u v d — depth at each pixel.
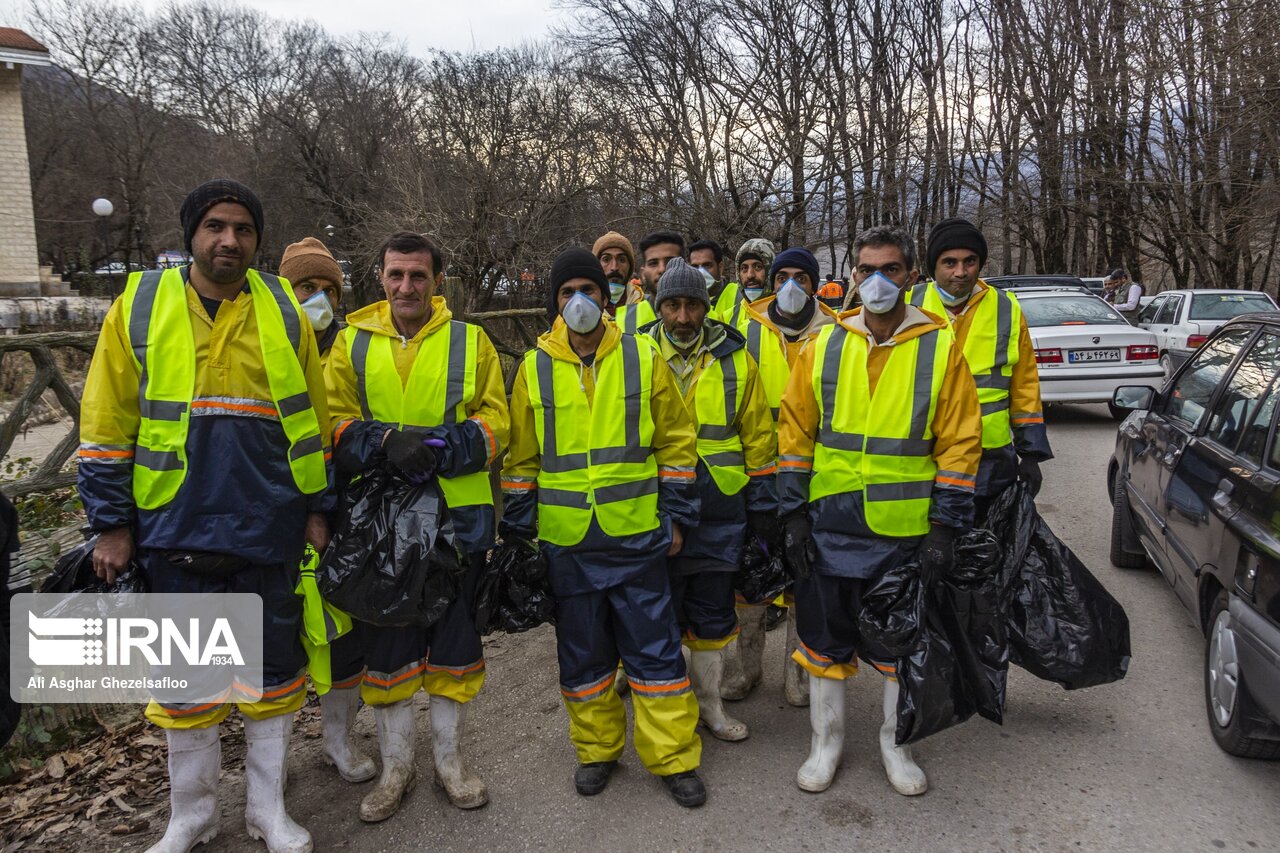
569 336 3.14
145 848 2.91
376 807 2.99
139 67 30.98
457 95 19.22
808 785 3.08
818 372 3.06
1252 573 2.97
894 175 17.34
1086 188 22.14
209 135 32.19
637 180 16.72
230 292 2.60
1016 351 3.63
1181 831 2.78
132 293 2.54
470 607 3.08
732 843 2.82
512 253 16.47
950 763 3.24
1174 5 15.65
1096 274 27.03
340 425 2.93
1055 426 10.41
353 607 2.73
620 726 3.20
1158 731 3.41
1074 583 3.40
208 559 2.53
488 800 3.12
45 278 22.19
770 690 3.95
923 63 20.72
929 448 2.95
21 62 20.38
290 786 3.26
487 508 3.06
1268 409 3.37
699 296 3.31
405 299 2.95
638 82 17.22
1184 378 4.63
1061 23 21.80
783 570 3.45
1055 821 2.86
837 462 3.00
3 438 4.05
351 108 28.17
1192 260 20.72
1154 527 4.33
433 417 2.94
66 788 3.35
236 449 2.54
